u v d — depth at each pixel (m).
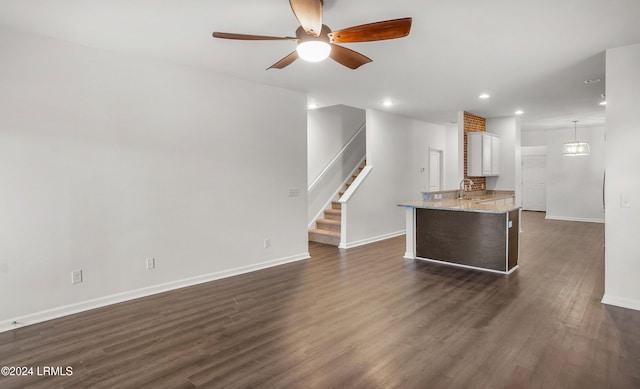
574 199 9.59
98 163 3.49
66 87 3.29
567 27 2.98
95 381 2.26
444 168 9.16
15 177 3.05
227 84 4.46
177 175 4.05
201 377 2.29
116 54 3.58
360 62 3.01
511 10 2.67
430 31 3.06
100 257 3.52
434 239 5.30
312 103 6.19
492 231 4.75
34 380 2.27
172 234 4.02
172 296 3.82
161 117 3.90
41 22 2.89
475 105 6.37
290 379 2.26
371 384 2.21
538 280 4.36
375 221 6.99
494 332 2.92
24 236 3.10
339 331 2.96
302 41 2.50
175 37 3.21
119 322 3.15
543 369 2.36
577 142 8.59
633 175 3.37
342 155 7.90
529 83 4.81
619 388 2.14
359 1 2.53
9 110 3.01
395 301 3.65
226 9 2.66
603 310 3.37
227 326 3.06
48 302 3.22
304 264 5.18
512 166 7.59
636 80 3.34
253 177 4.79
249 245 4.77
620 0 2.51
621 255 3.46
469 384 2.20
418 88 5.09
